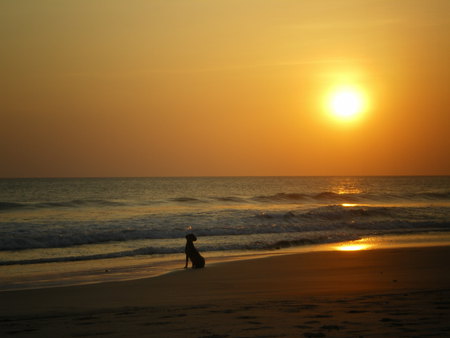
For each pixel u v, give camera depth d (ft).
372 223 94.89
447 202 181.98
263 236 77.41
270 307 25.40
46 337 19.83
